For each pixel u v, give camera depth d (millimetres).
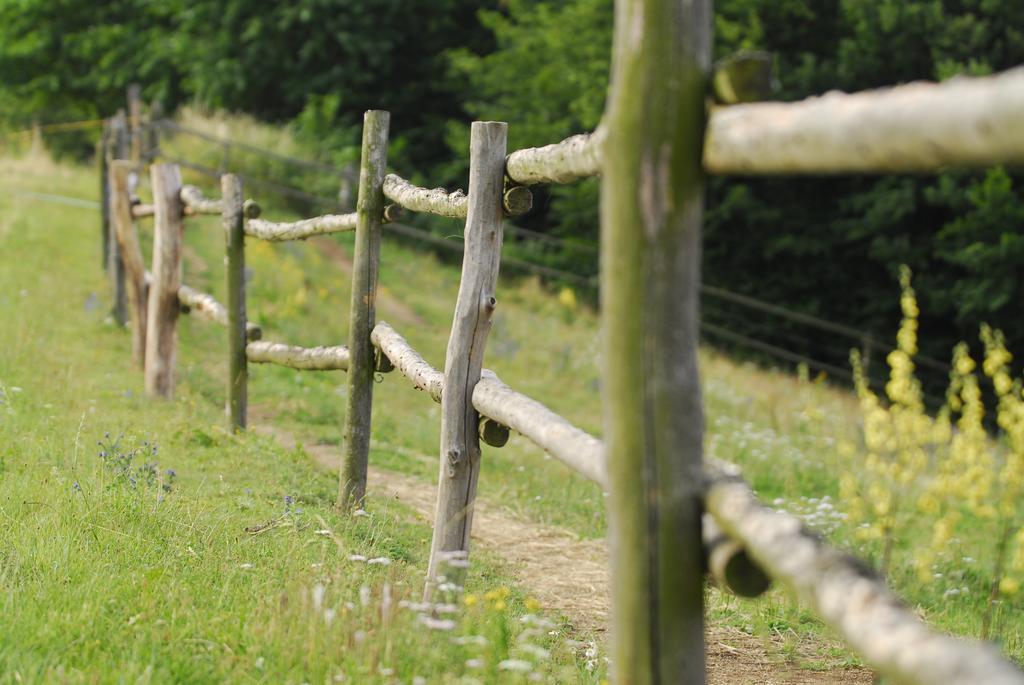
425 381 6145
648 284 3096
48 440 7816
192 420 10297
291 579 5180
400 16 42469
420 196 6730
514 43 41125
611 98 3197
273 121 43344
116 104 50188
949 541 9078
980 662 2170
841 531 9617
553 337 23016
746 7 34500
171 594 4875
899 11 31156
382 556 6371
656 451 3107
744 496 2986
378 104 42844
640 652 3170
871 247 32688
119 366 13430
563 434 4082
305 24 41094
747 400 19125
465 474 5578
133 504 6242
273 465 8852
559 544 8344
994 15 31062
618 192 3145
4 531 5574
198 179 30609
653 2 3082
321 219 8562
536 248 36625
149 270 20109
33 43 48812
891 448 6691
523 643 4887
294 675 4113
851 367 34312
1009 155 2119
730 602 6934
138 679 3926
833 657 5957
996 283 29562
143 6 48031
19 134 40969
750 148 2832
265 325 18891
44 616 4520
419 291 25359
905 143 2326
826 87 33125
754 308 35188
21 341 12672
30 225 23438
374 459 10852
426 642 4484
